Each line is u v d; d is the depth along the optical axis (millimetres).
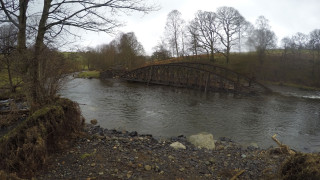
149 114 14305
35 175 4375
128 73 39969
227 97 22781
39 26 7309
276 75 37312
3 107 10586
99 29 7480
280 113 15836
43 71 7641
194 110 16031
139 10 7648
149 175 4633
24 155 4547
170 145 7000
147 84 33688
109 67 49312
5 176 3785
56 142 5637
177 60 48000
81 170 4676
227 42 39000
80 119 7301
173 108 16500
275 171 5051
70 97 19797
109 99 19469
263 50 40312
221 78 26688
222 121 13234
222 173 4926
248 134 10953
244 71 37875
